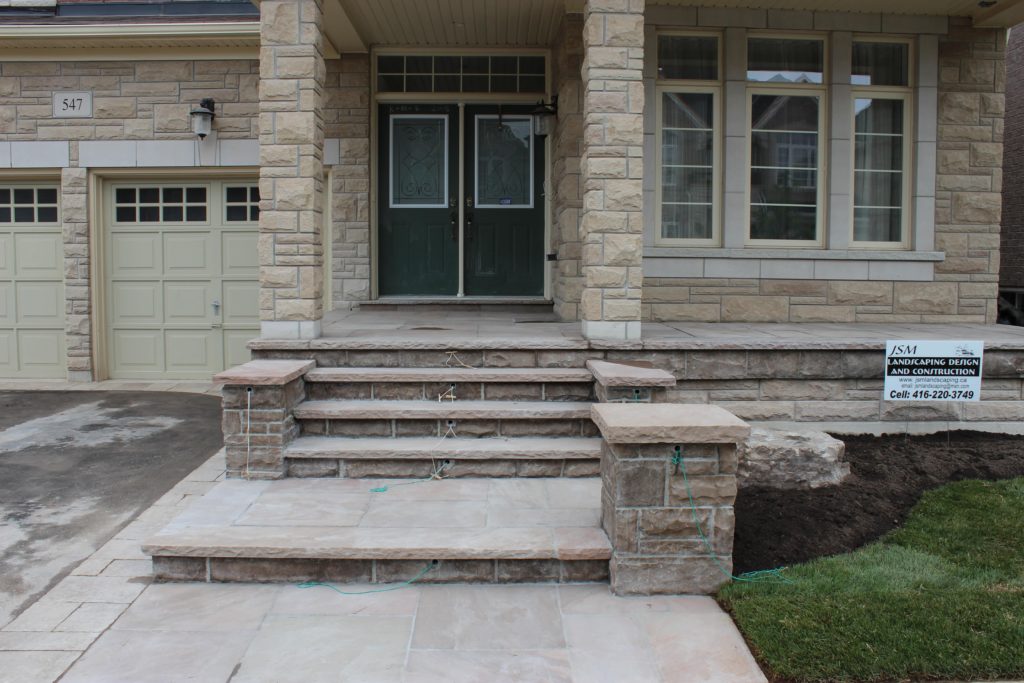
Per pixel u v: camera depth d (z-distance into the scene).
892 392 5.38
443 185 8.50
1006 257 11.75
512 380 5.17
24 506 4.80
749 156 7.45
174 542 3.62
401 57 8.36
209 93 8.74
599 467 4.73
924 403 5.69
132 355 9.30
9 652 3.01
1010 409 5.76
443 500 4.29
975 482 4.76
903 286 7.59
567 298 7.15
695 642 3.11
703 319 7.42
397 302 8.19
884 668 2.87
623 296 5.44
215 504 4.20
